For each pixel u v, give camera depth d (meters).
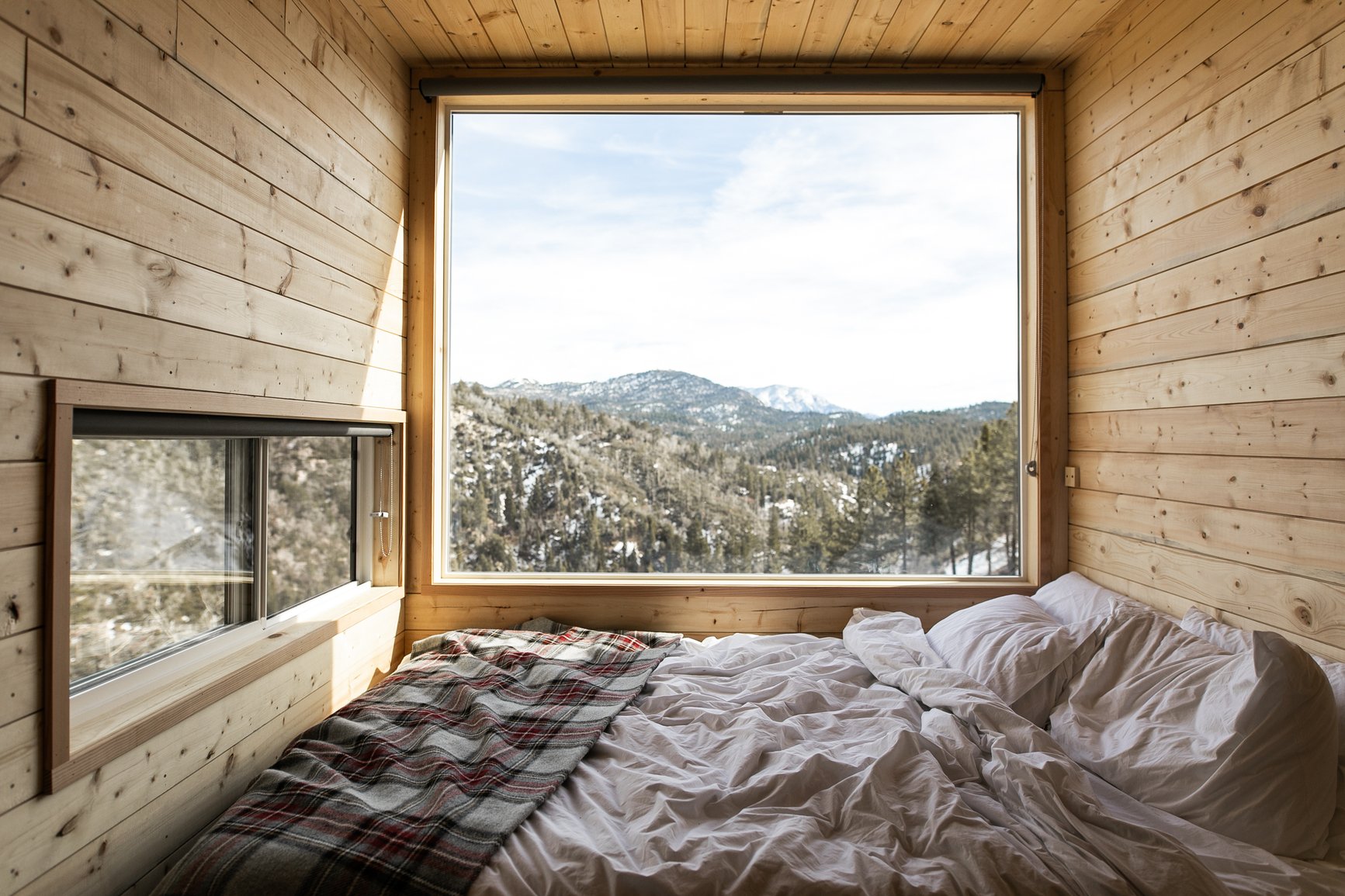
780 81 2.82
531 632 2.65
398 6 2.45
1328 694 1.39
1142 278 2.37
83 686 1.43
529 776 1.62
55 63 1.22
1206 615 1.99
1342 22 1.62
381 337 2.62
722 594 2.88
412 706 1.98
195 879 1.25
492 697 2.04
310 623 2.14
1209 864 1.33
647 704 2.04
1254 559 1.89
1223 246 2.00
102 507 1.46
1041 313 2.88
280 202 1.94
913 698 2.01
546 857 1.33
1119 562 2.51
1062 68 2.88
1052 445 2.87
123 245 1.37
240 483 1.94
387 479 2.76
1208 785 1.43
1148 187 2.34
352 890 1.23
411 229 2.88
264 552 2.04
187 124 1.56
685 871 1.28
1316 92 1.69
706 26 2.59
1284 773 1.38
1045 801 1.44
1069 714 1.78
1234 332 1.96
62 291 1.23
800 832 1.39
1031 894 1.25
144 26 1.43
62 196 1.23
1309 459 1.71
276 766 1.65
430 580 2.86
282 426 1.99
